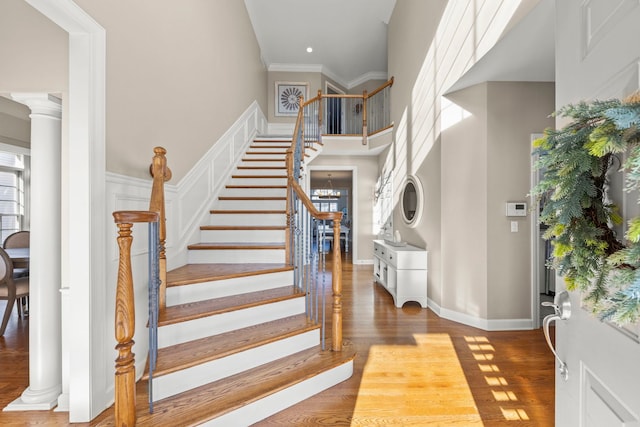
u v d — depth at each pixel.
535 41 2.27
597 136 0.62
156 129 2.38
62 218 1.88
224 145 3.98
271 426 1.67
